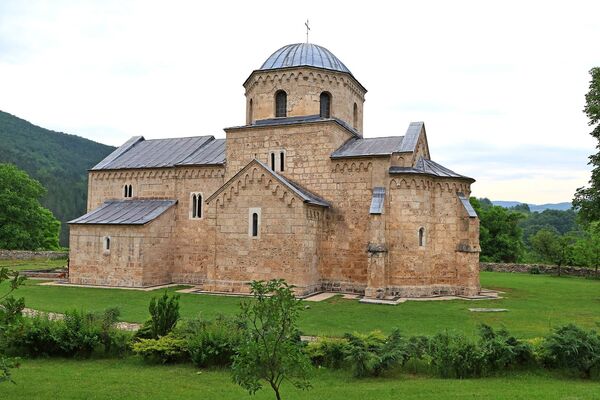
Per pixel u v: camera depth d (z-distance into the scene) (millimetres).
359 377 15477
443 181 34188
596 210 34844
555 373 15484
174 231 40375
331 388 14109
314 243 33625
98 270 38219
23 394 13211
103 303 29719
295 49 39562
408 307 28688
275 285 10703
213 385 14492
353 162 34375
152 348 16844
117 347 18125
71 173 148375
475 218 33562
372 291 31453
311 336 21312
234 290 33531
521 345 15781
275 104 38500
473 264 33312
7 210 65188
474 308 28562
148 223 37531
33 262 56875
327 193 34969
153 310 18547
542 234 59469
